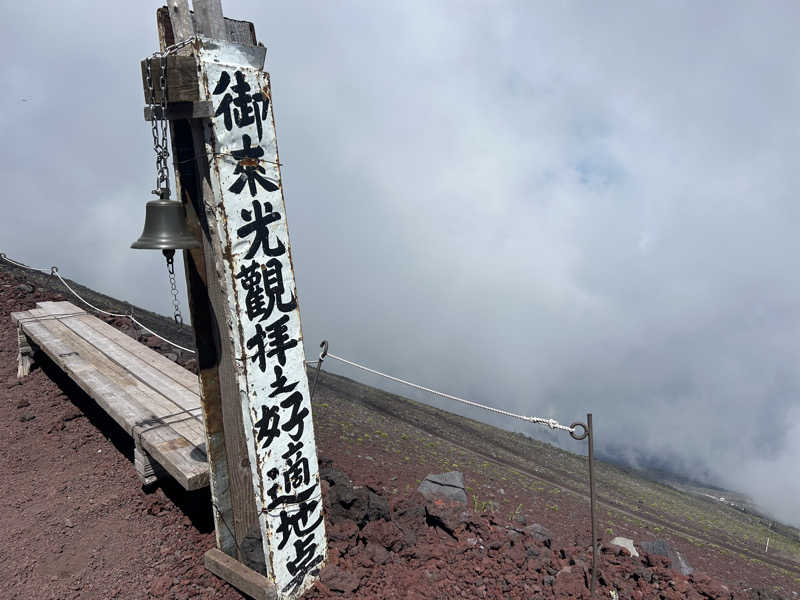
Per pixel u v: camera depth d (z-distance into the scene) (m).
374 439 11.05
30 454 6.13
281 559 3.59
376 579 3.91
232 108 3.03
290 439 3.56
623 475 42.94
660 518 22.81
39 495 5.28
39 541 4.54
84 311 9.24
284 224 3.40
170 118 3.11
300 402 3.60
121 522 4.80
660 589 4.01
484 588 3.92
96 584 4.01
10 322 10.30
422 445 14.04
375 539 4.27
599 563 4.34
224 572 3.88
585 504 15.61
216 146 2.97
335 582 3.79
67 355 6.85
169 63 2.90
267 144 3.25
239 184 3.12
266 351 3.36
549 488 16.23
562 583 3.94
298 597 3.73
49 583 4.02
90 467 5.81
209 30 2.94
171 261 3.21
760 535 31.88
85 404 7.38
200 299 3.66
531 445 31.48
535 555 4.40
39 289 12.36
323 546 3.88
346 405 17.19
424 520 4.78
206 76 2.87
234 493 4.00
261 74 3.18
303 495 3.68
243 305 3.20
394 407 24.34
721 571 12.95
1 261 14.36
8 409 7.27
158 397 5.61
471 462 14.66
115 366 6.53
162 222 3.12
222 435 3.93
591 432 3.72
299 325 3.55
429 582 3.95
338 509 4.54
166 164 3.17
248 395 3.30
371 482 6.05
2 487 5.46
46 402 7.46
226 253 3.12
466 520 4.71
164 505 5.03
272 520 3.51
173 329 16.06
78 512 4.96
